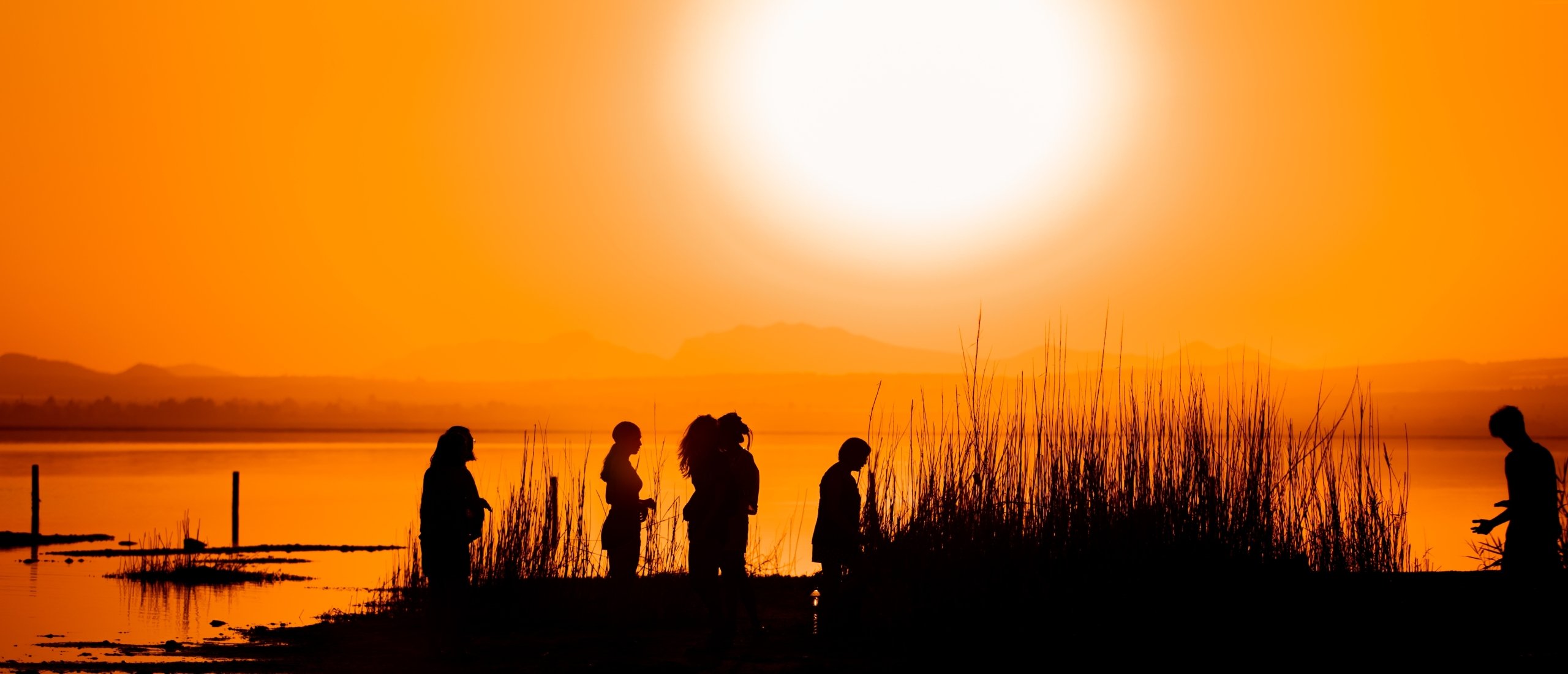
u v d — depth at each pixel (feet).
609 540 75.61
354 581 120.98
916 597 64.13
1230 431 66.44
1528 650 57.41
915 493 68.08
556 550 84.69
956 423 68.54
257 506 245.45
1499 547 78.33
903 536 66.64
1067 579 62.85
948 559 64.08
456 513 64.18
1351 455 75.77
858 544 66.80
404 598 93.30
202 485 320.09
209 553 151.02
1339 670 55.88
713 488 66.03
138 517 217.36
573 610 77.30
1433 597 64.13
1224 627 60.70
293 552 153.38
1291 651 58.75
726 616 70.49
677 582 82.48
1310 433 70.33
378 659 65.41
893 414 74.02
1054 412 67.82
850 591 67.21
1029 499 65.77
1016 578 63.00
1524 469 61.82
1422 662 56.03
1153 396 67.87
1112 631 60.90
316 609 97.50
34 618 92.17
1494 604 63.10
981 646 61.00
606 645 68.59
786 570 121.60
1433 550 140.56
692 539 66.13
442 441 65.10
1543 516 61.31
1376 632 60.13
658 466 91.97
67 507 238.89
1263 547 63.31
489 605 78.64
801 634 69.77
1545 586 61.00
